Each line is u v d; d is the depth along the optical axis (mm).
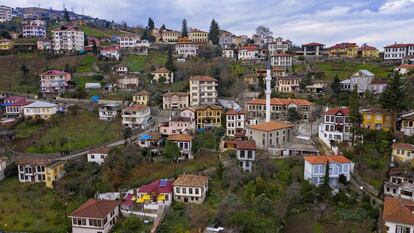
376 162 73000
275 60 151875
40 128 107000
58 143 97812
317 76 132625
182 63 156250
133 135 100312
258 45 197875
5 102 125062
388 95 82750
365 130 82000
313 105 107750
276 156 84188
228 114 100250
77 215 65875
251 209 63000
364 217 61594
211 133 99688
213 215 65875
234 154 85125
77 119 112000
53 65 159125
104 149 89562
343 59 152750
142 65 158875
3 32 193500
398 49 144375
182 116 105188
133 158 84438
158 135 94812
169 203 71375
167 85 137000
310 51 171000
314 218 63281
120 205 71562
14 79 148250
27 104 118000
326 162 69750
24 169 85875
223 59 163125
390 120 84062
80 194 78125
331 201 66438
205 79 121812
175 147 85688
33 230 68312
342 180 70312
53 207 74688
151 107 120688
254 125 92375
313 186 68312
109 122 109750
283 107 106312
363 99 104875
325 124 88188
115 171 79812
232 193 70000
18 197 79438
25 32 199000
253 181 72625
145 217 68375
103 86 138625
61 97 129875
